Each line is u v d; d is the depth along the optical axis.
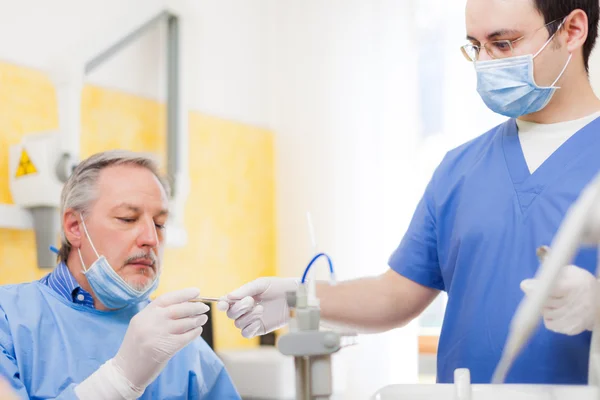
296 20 3.55
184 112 2.98
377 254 3.15
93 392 1.22
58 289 1.49
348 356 2.99
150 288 1.49
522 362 1.28
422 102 3.28
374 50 3.28
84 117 2.71
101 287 1.46
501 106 1.42
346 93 3.35
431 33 3.28
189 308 1.27
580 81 1.42
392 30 3.20
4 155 2.45
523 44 1.35
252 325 1.45
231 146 3.33
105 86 2.80
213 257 3.18
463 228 1.46
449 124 3.05
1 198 2.43
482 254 1.41
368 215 3.20
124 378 1.23
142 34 2.85
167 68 3.00
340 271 3.25
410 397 0.98
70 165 2.39
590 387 0.92
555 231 1.33
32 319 1.40
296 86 3.52
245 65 3.46
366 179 3.23
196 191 3.13
